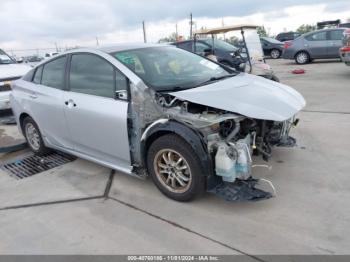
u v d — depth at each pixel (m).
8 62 8.22
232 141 3.22
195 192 3.22
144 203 3.46
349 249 2.59
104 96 3.72
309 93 8.11
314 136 5.01
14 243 2.96
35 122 4.82
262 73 8.26
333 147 4.54
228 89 3.51
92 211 3.38
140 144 3.48
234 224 2.99
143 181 3.94
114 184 3.93
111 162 3.92
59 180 4.17
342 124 5.47
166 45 4.54
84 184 3.99
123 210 3.36
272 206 3.22
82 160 4.75
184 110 3.27
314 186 3.54
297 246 2.65
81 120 3.94
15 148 5.37
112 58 3.73
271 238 2.77
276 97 3.51
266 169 3.96
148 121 3.39
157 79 3.59
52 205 3.56
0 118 7.00
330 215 3.02
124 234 2.97
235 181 3.20
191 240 2.82
